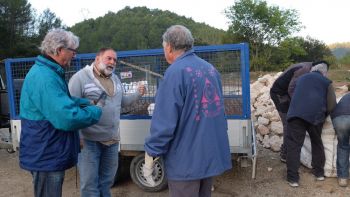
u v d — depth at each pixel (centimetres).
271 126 694
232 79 448
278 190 491
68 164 295
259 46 3675
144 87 427
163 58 467
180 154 279
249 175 544
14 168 643
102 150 386
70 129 278
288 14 3697
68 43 292
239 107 449
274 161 597
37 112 283
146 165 296
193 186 284
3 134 665
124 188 514
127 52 478
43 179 291
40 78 278
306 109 468
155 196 482
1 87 708
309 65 523
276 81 554
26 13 4212
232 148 453
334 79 1931
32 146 285
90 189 374
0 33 3906
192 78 274
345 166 485
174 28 288
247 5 3644
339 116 472
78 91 363
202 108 278
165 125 269
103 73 375
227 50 445
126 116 483
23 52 3862
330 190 482
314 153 506
